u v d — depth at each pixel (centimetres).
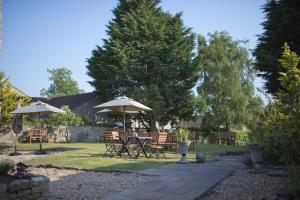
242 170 1041
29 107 1778
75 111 4394
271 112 1169
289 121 826
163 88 2880
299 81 884
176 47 2958
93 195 672
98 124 3089
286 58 992
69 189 730
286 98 907
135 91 2777
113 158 1367
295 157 870
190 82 3058
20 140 2466
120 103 1625
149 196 662
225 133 3203
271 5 1858
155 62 2870
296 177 588
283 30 1712
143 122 3106
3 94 2177
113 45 2970
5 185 544
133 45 2977
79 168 1027
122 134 1496
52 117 2773
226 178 897
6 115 2177
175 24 3084
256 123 1247
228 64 3828
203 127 3894
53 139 2633
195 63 3014
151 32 2977
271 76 1820
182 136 1731
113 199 638
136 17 3075
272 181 820
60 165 1084
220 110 3734
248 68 3928
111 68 2909
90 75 3130
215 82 3756
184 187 748
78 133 2789
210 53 3841
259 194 678
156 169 1040
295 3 1708
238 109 3712
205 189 724
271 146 936
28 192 589
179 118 3216
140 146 1516
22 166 624
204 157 1275
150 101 2730
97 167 1053
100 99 3142
